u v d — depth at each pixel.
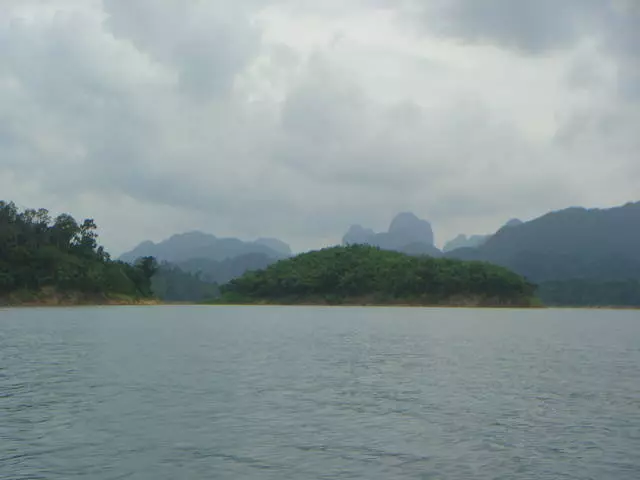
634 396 29.14
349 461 17.92
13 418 23.11
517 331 88.75
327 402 26.94
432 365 42.00
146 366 39.47
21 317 116.88
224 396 28.25
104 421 22.70
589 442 20.20
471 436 20.89
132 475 16.53
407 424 22.61
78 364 40.22
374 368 39.81
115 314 138.25
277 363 42.28
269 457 18.27
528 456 18.56
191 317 129.62
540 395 29.30
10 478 16.25
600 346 61.19
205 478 16.34
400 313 174.75
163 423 22.47
